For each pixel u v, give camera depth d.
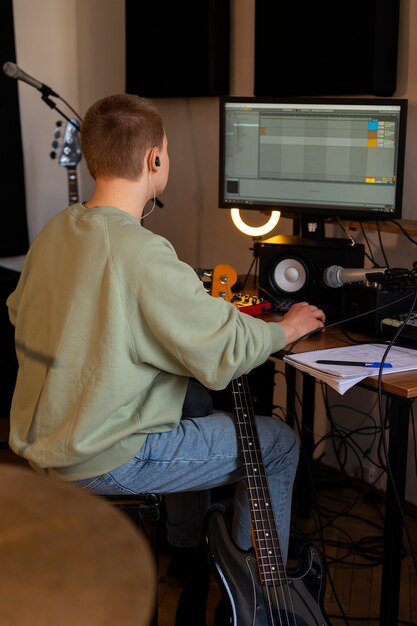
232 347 1.58
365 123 2.24
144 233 1.57
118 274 1.54
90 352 1.55
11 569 0.44
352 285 2.06
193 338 1.55
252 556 1.66
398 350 1.90
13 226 3.77
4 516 0.47
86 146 1.67
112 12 3.64
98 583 0.43
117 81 3.71
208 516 1.72
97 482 1.64
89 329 1.55
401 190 2.24
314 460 3.06
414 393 1.63
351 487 2.90
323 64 2.73
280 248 2.26
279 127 2.34
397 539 1.78
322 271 2.21
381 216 2.28
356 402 2.87
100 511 0.49
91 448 1.56
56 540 0.46
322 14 2.70
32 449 1.59
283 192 2.38
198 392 2.07
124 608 0.42
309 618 1.60
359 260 2.23
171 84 3.29
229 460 1.74
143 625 0.42
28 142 3.78
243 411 1.80
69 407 1.57
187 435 1.71
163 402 1.66
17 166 3.74
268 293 2.29
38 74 3.75
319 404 3.03
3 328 3.32
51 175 3.87
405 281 2.02
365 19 2.56
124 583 0.44
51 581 0.43
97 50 3.73
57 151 3.84
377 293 1.99
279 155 2.36
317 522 2.68
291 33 2.81
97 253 1.55
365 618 2.11
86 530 0.47
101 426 1.58
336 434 2.96
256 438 1.76
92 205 1.67
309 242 2.26
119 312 1.54
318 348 1.93
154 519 1.71
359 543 2.53
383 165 2.25
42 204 3.87
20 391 1.67
